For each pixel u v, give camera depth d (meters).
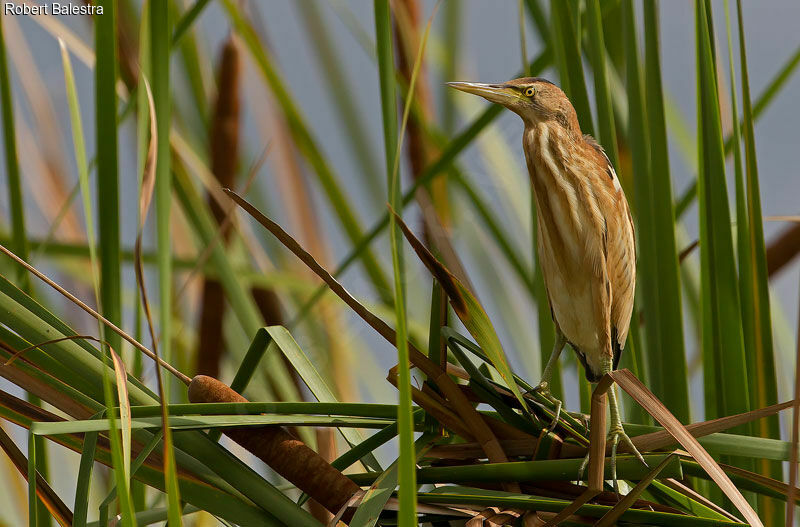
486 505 8.07
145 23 8.13
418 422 8.14
